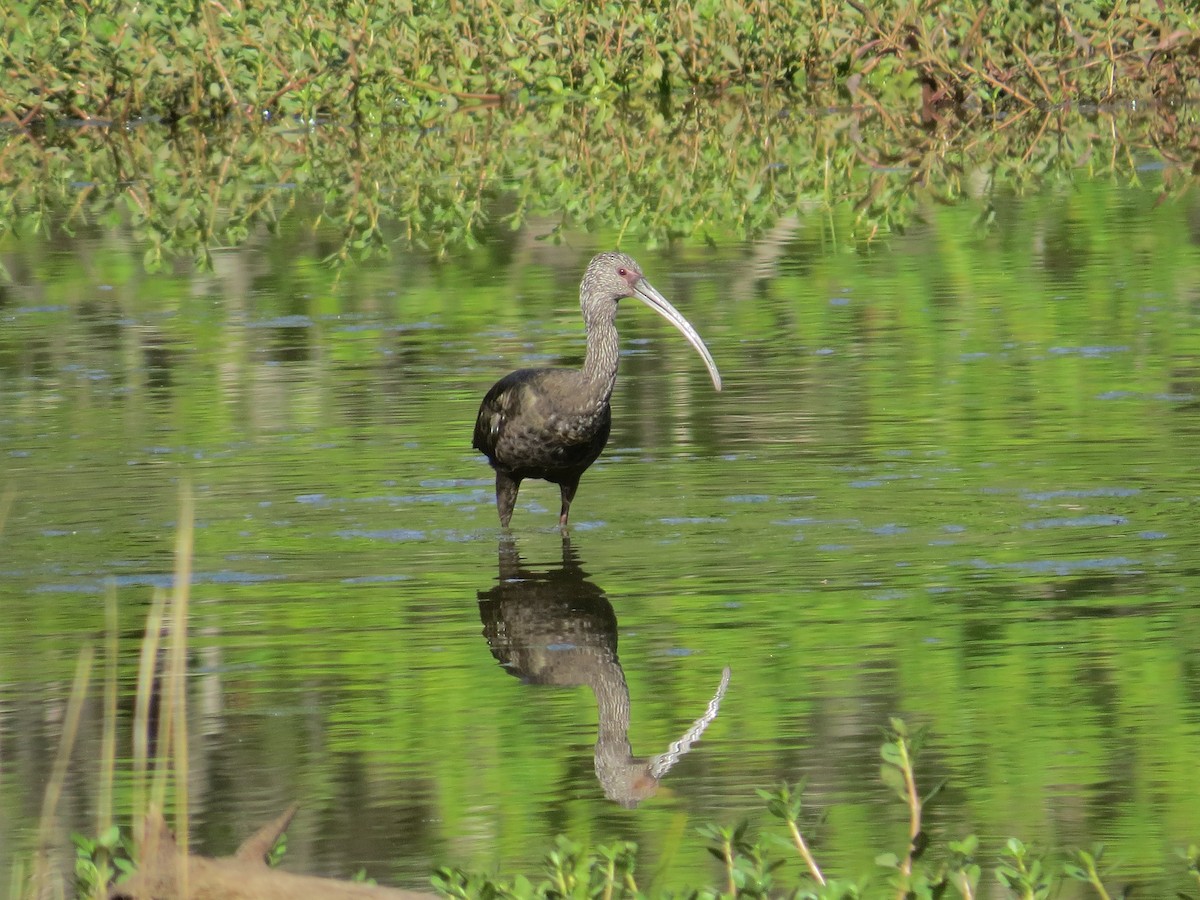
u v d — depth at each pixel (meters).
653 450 15.23
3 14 34.28
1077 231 24.20
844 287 21.45
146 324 20.36
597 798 8.55
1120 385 16.78
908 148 30.61
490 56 35.44
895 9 34.41
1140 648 10.36
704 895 6.62
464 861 7.91
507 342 19.20
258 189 28.66
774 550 12.46
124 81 34.94
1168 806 8.29
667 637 10.74
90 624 11.17
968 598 11.32
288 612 11.34
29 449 15.35
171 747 9.23
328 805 8.52
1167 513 13.04
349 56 34.62
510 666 10.34
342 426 16.05
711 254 23.58
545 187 28.16
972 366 17.69
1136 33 34.12
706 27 35.69
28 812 8.52
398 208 26.98
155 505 13.76
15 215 26.86
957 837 8.04
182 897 6.76
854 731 9.27
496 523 13.36
